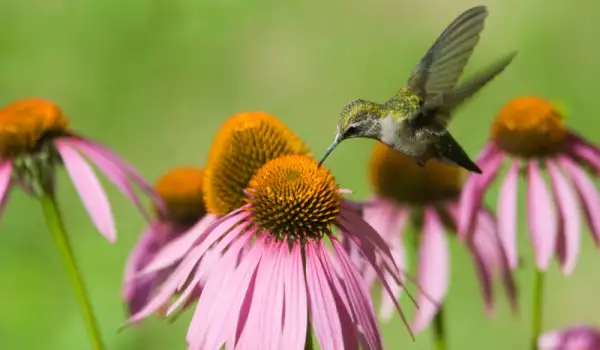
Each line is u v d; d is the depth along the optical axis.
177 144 5.63
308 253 3.01
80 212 4.77
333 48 6.33
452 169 3.22
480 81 3.05
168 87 6.15
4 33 6.64
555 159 3.20
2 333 3.95
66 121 3.16
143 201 4.38
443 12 6.53
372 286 3.13
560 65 5.91
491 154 3.21
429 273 3.19
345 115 3.06
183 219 3.24
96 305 3.91
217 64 6.32
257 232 3.03
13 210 4.71
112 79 6.24
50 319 4.00
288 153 3.08
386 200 3.22
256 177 3.04
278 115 5.79
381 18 6.55
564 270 3.17
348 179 4.91
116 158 3.16
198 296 3.04
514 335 4.01
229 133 3.08
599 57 5.95
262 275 3.01
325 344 2.99
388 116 3.06
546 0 6.41
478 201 3.19
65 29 6.67
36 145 3.14
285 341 2.99
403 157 3.21
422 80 3.07
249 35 6.55
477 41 3.08
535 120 3.20
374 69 6.12
